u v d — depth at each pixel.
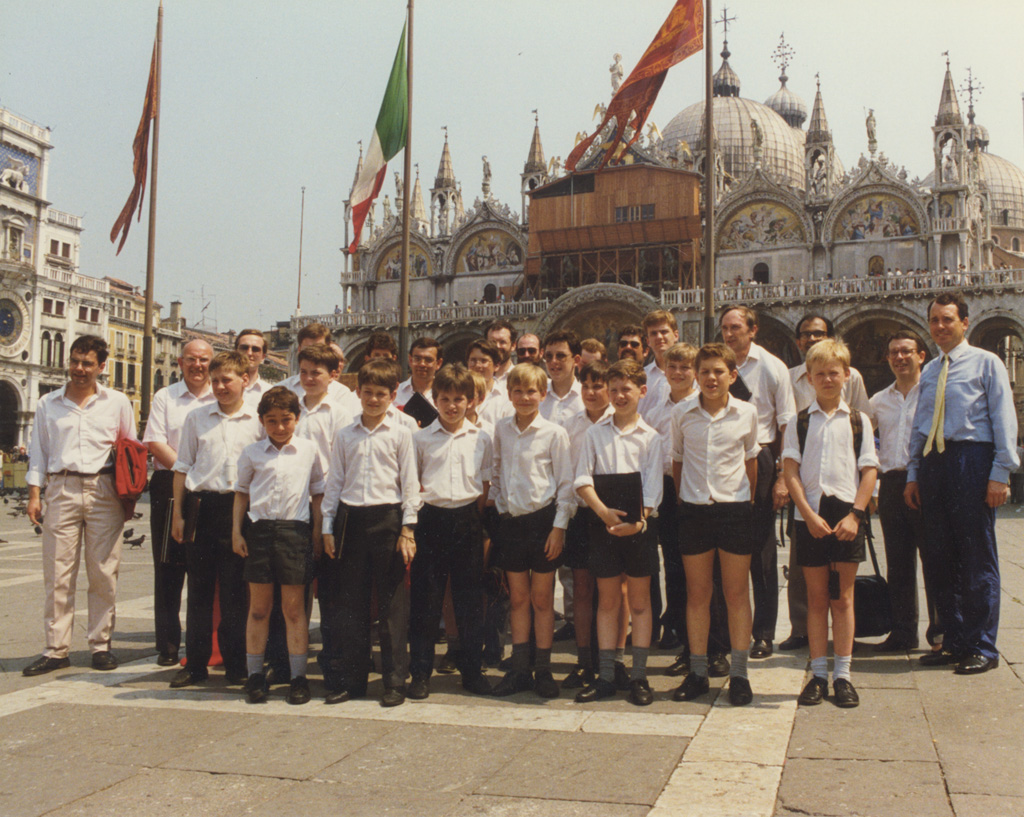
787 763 5.50
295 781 5.40
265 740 6.22
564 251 54.12
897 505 8.72
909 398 8.86
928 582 8.59
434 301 59.47
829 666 8.10
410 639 7.64
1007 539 19.23
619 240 52.72
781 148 72.56
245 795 5.19
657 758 5.66
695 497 7.19
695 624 7.22
